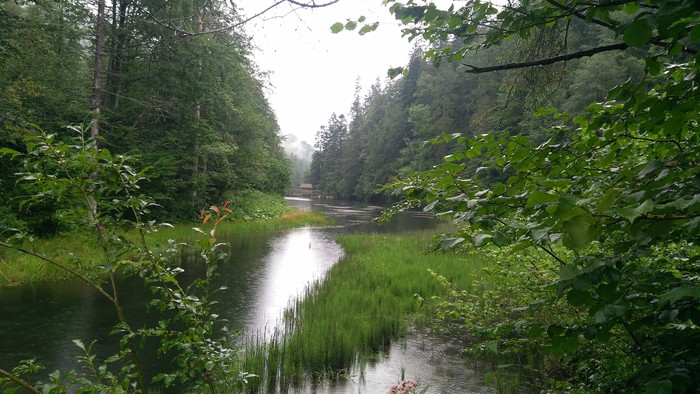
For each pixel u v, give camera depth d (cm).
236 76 2328
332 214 3544
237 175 2522
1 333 636
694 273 181
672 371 132
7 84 1223
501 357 535
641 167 135
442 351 609
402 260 1227
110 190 237
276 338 603
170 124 2033
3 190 1214
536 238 112
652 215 103
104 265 236
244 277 1081
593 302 131
